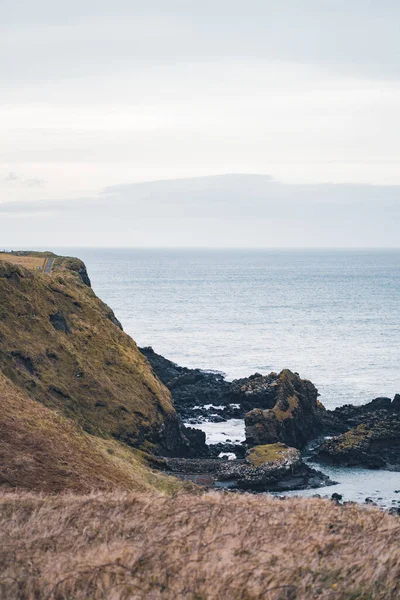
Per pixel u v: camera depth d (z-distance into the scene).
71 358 70.50
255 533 17.95
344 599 13.48
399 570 14.36
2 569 15.89
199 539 17.31
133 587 14.27
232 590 13.76
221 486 60.56
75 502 22.91
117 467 43.94
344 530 18.17
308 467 66.31
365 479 64.56
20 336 68.00
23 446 37.84
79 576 14.88
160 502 22.08
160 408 72.94
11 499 23.61
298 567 14.81
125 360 76.62
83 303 81.75
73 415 64.19
